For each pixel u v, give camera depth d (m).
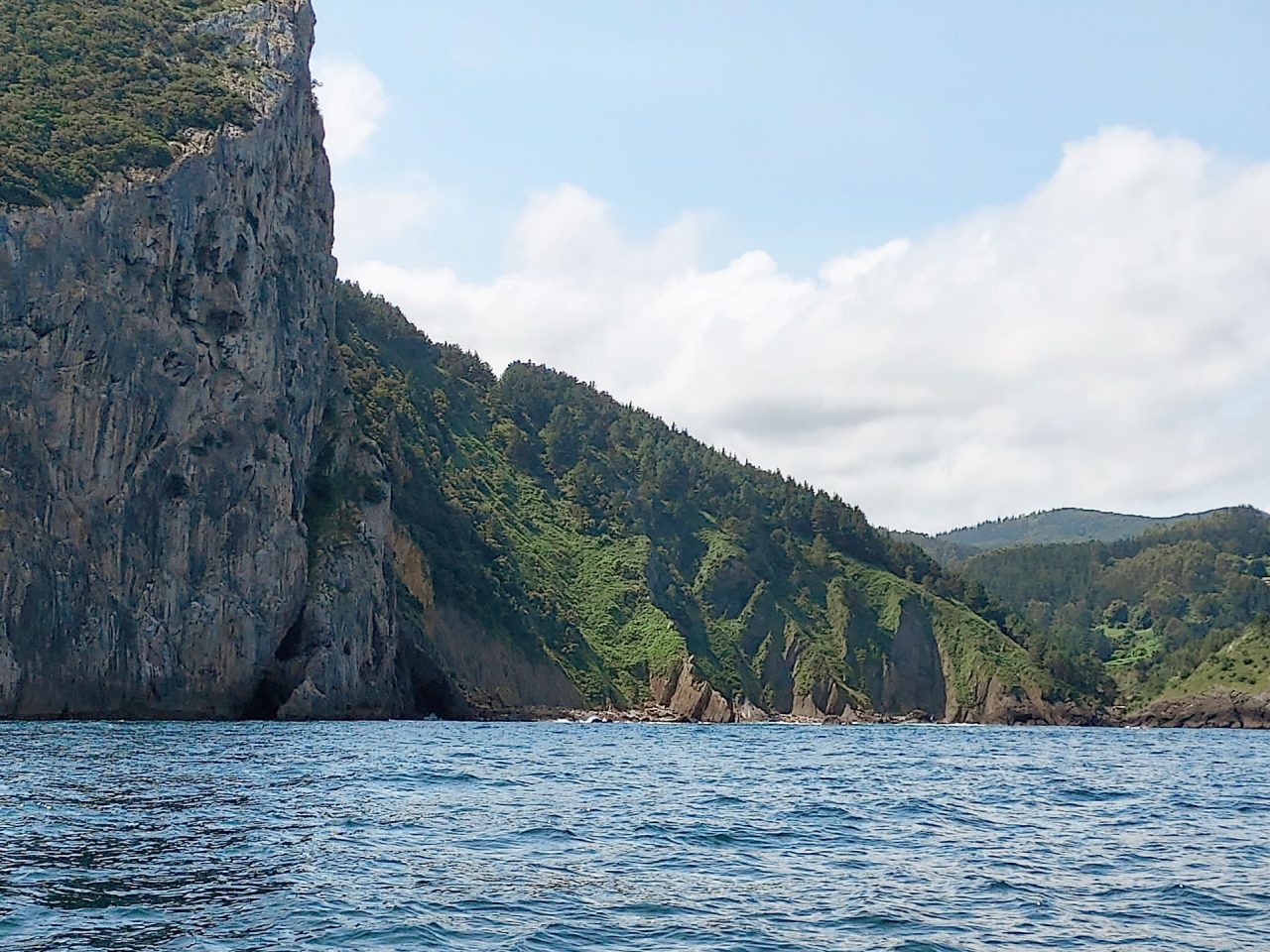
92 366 99.62
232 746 65.06
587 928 21.92
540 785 47.97
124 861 26.83
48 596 95.44
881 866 29.81
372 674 121.38
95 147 105.31
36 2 125.25
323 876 25.66
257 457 112.56
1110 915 24.34
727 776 57.03
